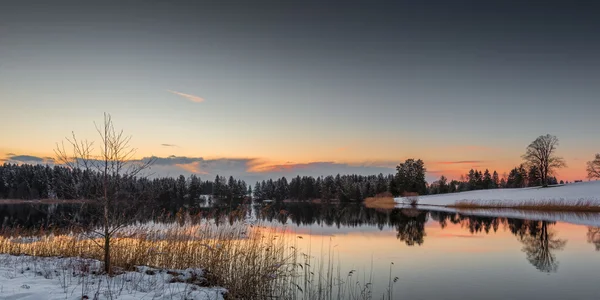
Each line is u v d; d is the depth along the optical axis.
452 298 12.00
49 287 7.87
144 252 12.29
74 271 9.70
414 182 104.88
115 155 9.52
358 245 22.45
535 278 14.57
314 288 12.70
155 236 14.29
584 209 48.97
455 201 72.50
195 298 8.37
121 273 9.98
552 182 108.06
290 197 127.50
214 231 15.73
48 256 12.81
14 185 75.69
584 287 13.34
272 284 12.17
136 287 8.58
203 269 11.59
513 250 20.91
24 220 31.61
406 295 12.22
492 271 15.71
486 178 128.38
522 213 48.22
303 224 35.91
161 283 9.29
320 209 67.62
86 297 7.25
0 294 7.09
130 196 10.07
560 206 51.09
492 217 43.00
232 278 11.13
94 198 9.48
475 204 66.69
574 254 19.67
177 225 15.69
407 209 66.50
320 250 20.44
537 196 62.75
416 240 24.86
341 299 11.61
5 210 48.19
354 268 16.08
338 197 117.44
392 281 13.93
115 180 9.59
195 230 15.59
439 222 38.12
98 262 11.22
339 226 34.22
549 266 16.77
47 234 16.38
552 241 24.12
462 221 38.78
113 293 7.84
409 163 106.56
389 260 17.86
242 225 16.67
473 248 21.61
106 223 9.79
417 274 15.10
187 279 10.24
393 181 107.44
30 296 7.09
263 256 13.98
